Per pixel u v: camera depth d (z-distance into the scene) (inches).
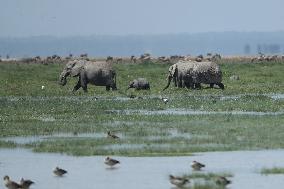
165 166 3988.7
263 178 3713.1
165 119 5531.5
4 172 3946.9
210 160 4116.6
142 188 3563.0
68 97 7342.5
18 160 4224.9
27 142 4714.6
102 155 4301.2
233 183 3607.3
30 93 7770.7
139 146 4517.7
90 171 3922.2
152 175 3806.6
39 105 6515.8
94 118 5679.1
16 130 5157.5
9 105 6530.5
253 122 5260.8
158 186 3595.0
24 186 3617.1
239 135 4773.6
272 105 6269.7
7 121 5575.8
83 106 6422.2
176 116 5679.1
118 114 5885.8
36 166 4069.9
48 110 6176.2
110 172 3887.8
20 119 5669.3
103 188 3582.7
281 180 3663.9
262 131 4886.8
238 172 3836.1
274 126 5073.8
